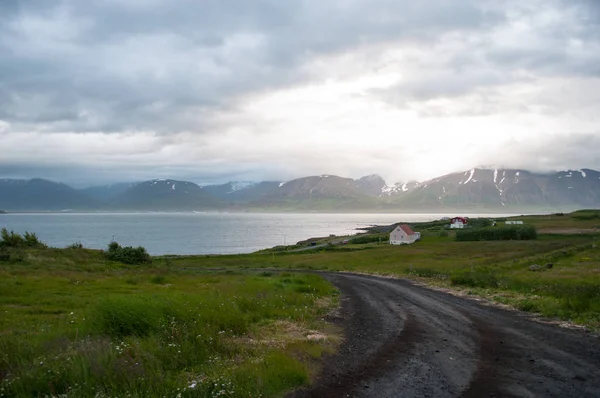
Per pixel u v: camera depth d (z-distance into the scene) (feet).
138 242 545.03
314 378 32.89
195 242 560.61
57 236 608.60
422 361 37.83
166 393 26.78
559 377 32.78
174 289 87.97
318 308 69.97
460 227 514.27
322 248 370.53
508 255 224.53
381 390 30.45
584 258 162.50
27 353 31.91
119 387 27.14
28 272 106.01
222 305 54.80
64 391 26.58
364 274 169.17
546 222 499.92
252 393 27.81
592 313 55.11
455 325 54.90
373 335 49.49
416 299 83.51
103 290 83.82
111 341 37.11
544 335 46.91
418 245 341.21
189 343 36.78
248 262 266.57
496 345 43.24
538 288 80.38
